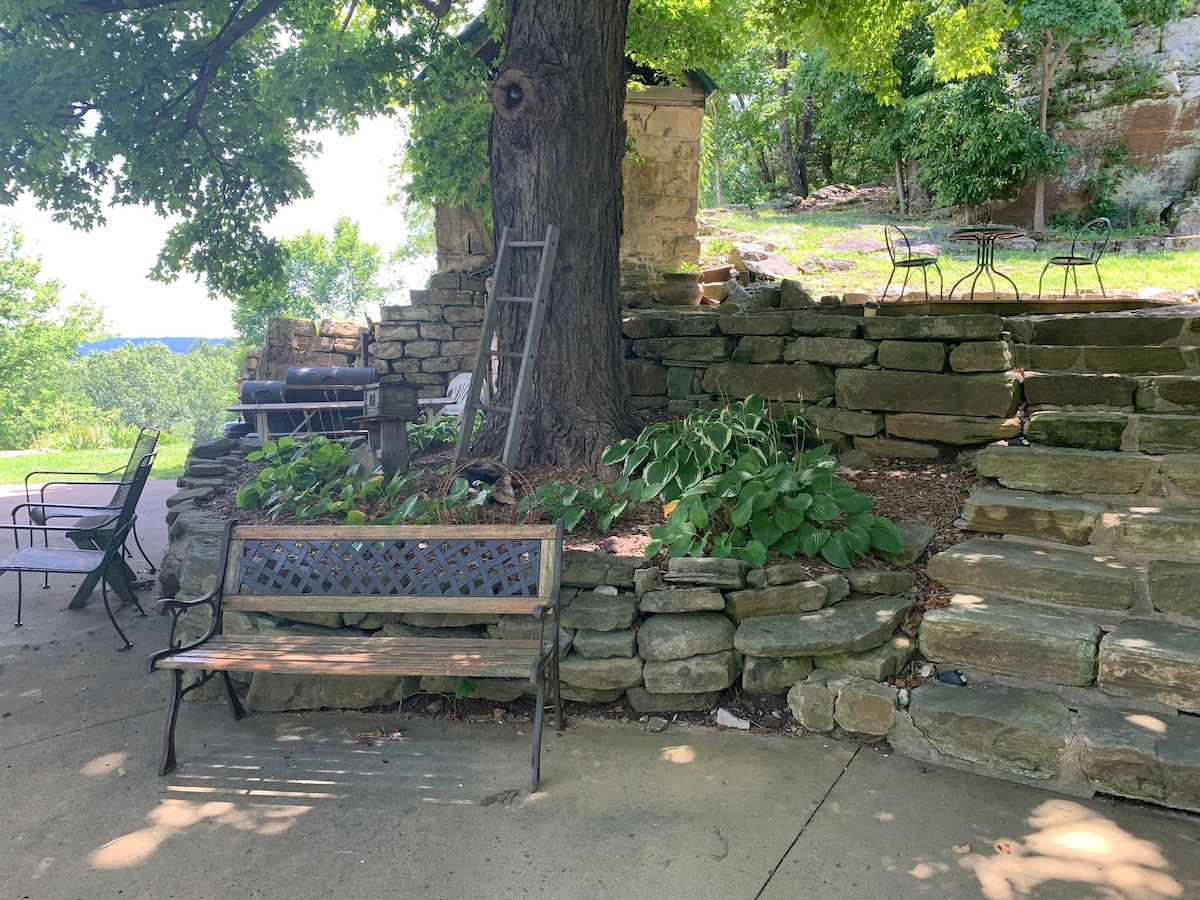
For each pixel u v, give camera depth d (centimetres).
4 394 2775
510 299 458
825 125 1830
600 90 460
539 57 449
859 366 466
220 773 278
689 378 540
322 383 823
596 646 310
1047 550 338
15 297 2784
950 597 326
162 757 276
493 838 237
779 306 620
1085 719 262
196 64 609
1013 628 289
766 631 307
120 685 356
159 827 245
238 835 240
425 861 227
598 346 470
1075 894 208
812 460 381
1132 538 327
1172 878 214
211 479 558
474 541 306
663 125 905
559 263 459
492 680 321
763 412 445
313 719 322
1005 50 1327
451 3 676
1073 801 251
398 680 325
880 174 2277
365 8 709
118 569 461
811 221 1600
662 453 389
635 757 284
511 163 466
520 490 423
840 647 297
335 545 316
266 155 683
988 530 361
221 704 336
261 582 362
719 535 349
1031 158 1281
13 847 235
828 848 230
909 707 282
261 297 744
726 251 1142
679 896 211
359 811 253
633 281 906
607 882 216
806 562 339
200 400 6512
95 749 296
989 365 422
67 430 1753
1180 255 1058
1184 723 259
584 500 394
